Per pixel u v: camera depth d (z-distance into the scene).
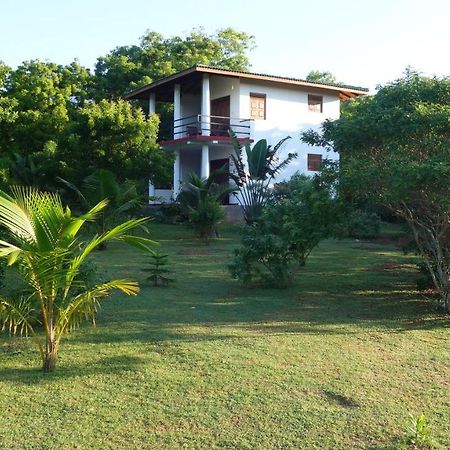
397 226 23.83
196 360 6.06
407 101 8.25
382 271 12.74
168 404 4.90
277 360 6.11
